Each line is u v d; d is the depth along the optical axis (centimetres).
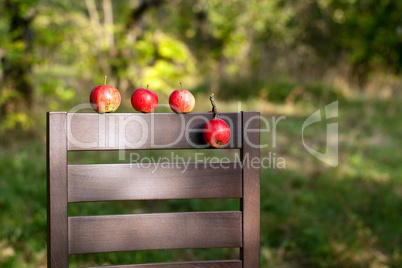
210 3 911
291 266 290
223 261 145
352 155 527
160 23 1052
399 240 324
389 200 388
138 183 141
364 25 852
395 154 538
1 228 309
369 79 920
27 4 551
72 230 137
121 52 641
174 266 142
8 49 552
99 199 139
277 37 945
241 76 915
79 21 651
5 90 575
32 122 570
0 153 496
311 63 960
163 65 551
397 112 750
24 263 269
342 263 288
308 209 375
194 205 367
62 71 678
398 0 791
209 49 1059
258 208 146
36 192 373
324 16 936
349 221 353
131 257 282
